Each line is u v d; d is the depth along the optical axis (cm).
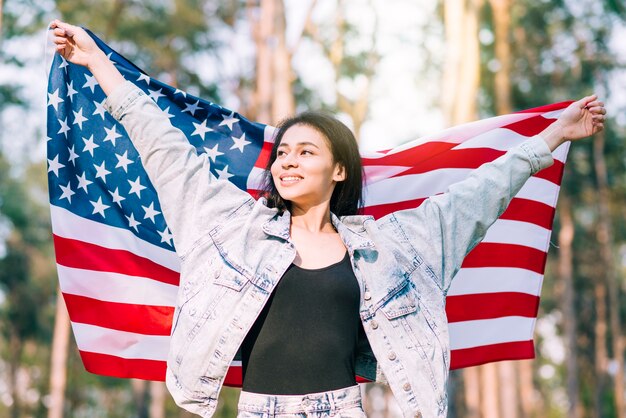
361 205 382
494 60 2228
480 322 482
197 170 356
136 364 449
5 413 3528
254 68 2264
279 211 359
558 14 2262
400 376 332
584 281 3112
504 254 486
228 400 1955
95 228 449
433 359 340
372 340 334
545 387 4028
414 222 361
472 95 1727
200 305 330
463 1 1744
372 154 490
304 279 329
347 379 323
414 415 329
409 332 339
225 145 471
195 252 340
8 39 2017
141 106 364
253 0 2145
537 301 486
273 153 380
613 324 2927
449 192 366
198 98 468
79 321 443
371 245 344
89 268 446
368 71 2089
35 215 3017
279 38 1645
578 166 2598
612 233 2914
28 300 3238
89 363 443
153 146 357
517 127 492
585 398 3647
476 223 363
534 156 371
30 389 3612
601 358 3073
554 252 3012
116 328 447
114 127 451
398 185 488
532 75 2403
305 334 322
